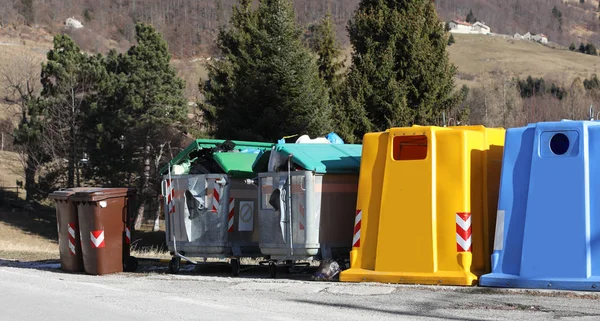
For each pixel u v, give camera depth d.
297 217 16.62
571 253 13.33
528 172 14.02
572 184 13.54
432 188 14.83
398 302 12.48
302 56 41.00
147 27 72.62
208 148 19.16
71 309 12.39
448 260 14.59
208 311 11.86
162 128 66.94
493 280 13.91
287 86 39.94
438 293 13.34
